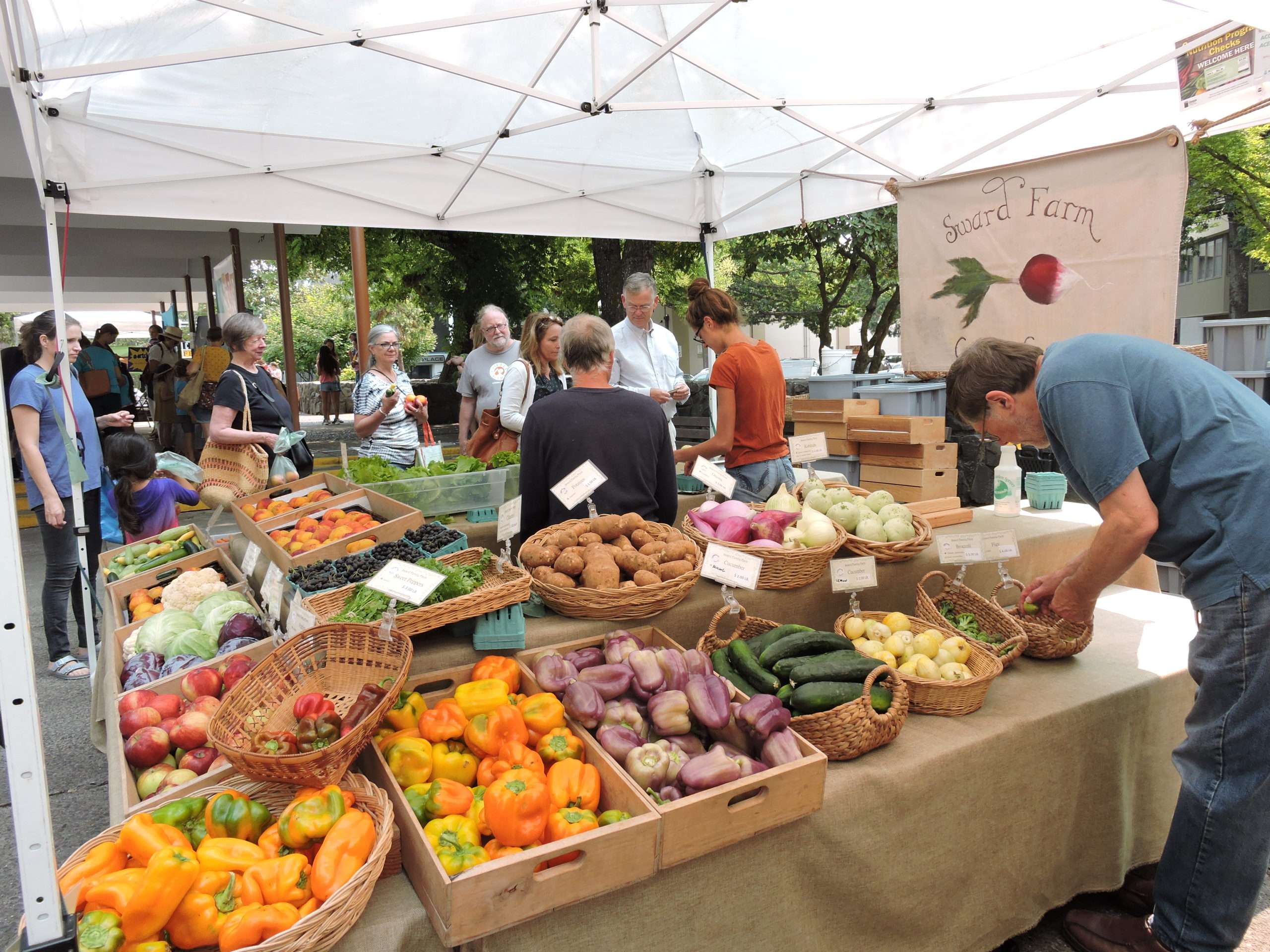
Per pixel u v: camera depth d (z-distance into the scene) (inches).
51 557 182.4
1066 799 101.3
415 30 130.2
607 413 121.6
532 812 69.5
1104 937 97.9
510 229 233.1
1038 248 157.9
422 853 65.0
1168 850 90.8
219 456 180.2
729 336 161.8
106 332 441.7
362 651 88.8
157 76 159.8
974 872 94.2
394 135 200.7
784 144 225.1
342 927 59.9
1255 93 125.1
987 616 119.0
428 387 630.5
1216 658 84.1
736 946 78.0
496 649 97.2
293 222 203.0
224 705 78.0
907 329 184.7
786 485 160.9
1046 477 172.7
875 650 107.6
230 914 60.6
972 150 197.0
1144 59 157.3
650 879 71.7
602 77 187.2
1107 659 117.3
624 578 108.3
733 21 160.7
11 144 170.2
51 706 171.8
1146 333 143.6
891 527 129.6
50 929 54.8
